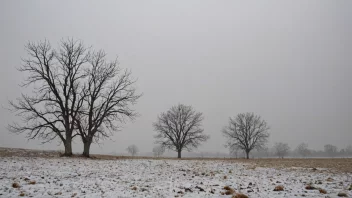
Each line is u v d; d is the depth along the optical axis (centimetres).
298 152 13162
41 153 2759
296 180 1189
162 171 1628
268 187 958
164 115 5547
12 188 830
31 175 1166
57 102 2566
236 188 932
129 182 1059
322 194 789
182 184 1018
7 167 1419
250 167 2073
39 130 2458
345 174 1491
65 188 872
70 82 2639
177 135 5412
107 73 2811
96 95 2744
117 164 1977
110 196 750
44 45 2591
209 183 1062
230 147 6288
